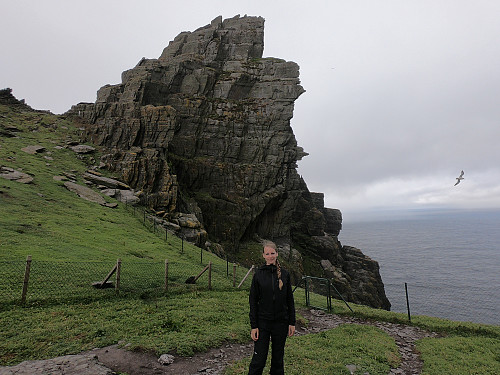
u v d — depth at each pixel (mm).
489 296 153000
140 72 83875
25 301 15273
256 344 7691
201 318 15219
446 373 11594
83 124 83188
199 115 80188
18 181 44750
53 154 62969
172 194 61781
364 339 15070
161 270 25234
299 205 102562
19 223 30672
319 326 17625
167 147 71125
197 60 88062
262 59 91312
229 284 24875
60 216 37281
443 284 185375
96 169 62594
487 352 14609
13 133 67375
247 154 81688
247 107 84375
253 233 78000
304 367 10789
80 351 10711
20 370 8750
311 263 84625
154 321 14172
